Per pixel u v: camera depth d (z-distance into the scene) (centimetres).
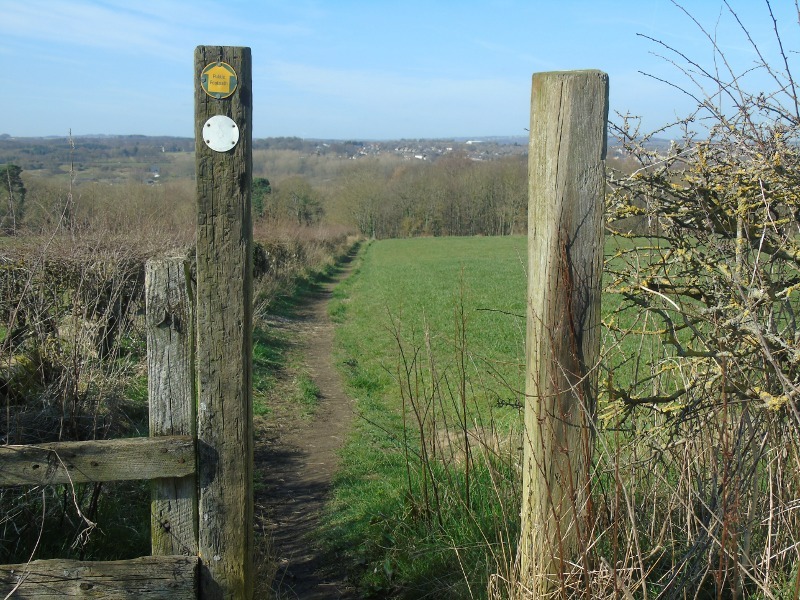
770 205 296
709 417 313
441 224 6581
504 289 2544
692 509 301
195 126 278
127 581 287
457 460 556
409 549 435
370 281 3056
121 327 469
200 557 294
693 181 303
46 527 395
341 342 1529
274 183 4803
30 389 427
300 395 983
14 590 280
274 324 1652
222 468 292
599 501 320
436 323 1720
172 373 290
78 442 283
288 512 568
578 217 278
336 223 6119
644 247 328
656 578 316
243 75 278
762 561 292
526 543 304
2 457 278
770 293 286
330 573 448
